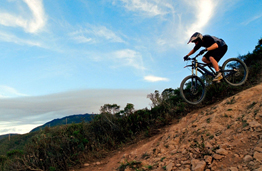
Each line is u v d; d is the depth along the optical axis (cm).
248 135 284
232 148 271
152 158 401
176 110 690
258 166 215
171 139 447
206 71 502
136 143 600
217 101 641
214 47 472
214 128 372
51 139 679
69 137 689
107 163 541
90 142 672
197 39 489
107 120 743
